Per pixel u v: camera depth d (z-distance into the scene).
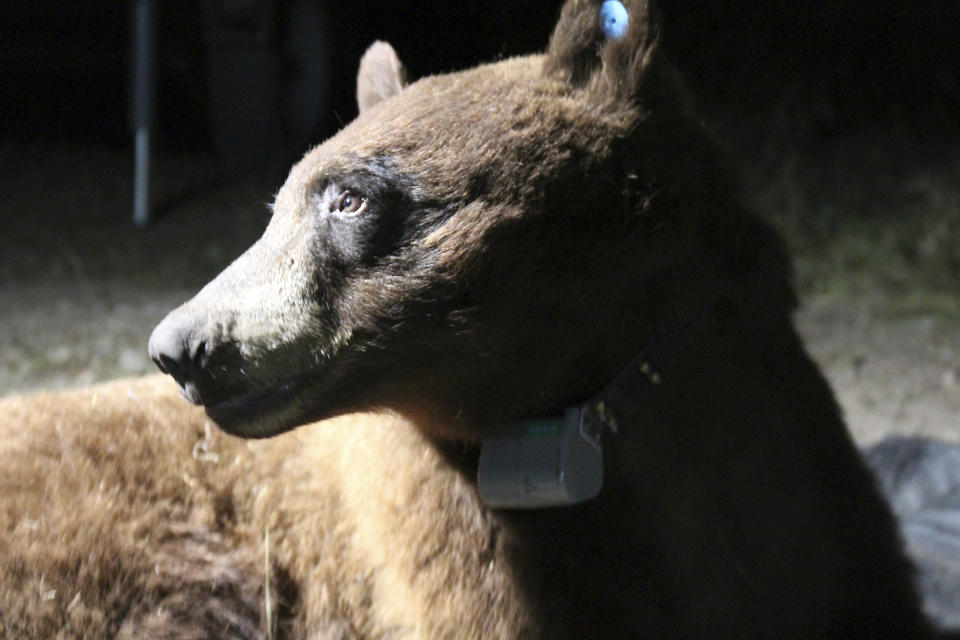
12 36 12.14
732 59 10.62
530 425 2.60
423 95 2.64
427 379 2.57
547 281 2.51
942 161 9.44
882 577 2.92
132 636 2.96
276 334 2.54
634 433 2.66
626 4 2.57
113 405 3.21
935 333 6.79
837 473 2.89
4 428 3.12
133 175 10.42
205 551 3.05
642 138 2.57
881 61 10.44
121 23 12.09
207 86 10.62
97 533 2.98
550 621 2.64
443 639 2.74
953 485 4.41
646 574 2.65
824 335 6.86
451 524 2.74
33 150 11.12
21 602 2.89
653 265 2.59
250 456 3.12
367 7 11.07
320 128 10.27
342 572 3.01
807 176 9.42
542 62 2.67
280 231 2.64
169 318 2.55
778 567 2.76
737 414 2.72
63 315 7.08
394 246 2.52
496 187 2.49
